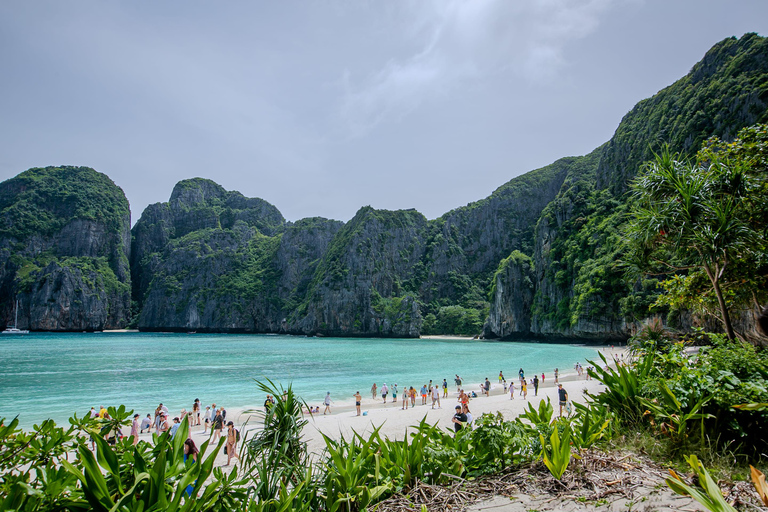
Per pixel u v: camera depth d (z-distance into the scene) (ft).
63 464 9.19
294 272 631.56
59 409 86.89
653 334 23.41
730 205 24.99
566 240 346.95
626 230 31.22
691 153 237.25
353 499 11.99
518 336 390.42
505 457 15.37
